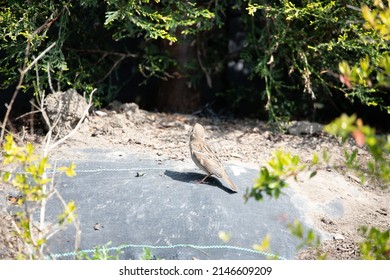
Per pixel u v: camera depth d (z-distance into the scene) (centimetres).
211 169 823
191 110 1275
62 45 1078
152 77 1313
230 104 1309
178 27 1180
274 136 1098
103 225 765
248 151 1015
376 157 479
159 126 1109
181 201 800
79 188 828
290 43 1102
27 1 1020
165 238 751
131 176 866
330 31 1087
